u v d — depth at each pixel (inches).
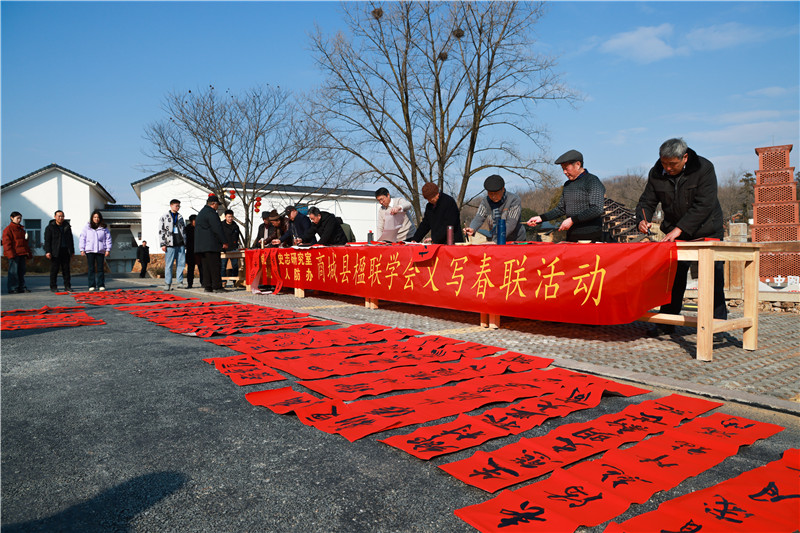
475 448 82.0
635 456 77.8
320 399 108.3
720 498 64.2
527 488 67.2
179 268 444.8
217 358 144.2
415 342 167.9
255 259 382.9
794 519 59.1
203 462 77.5
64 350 160.6
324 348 160.1
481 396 107.6
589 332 185.6
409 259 225.0
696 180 160.6
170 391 115.3
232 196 692.7
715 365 133.8
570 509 61.7
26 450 82.4
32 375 129.6
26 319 231.5
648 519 59.1
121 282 607.5
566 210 206.1
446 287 205.0
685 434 86.4
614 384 116.0
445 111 838.5
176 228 422.3
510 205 229.3
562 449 80.0
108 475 73.2
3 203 1019.9
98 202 1143.0
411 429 90.9
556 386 114.9
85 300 330.3
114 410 102.3
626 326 198.2
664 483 68.8
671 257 142.6
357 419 95.0
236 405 105.0
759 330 189.9
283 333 188.2
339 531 58.4
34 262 928.3
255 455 80.0
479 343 167.0
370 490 68.3
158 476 72.9
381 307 267.1
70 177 1056.8
